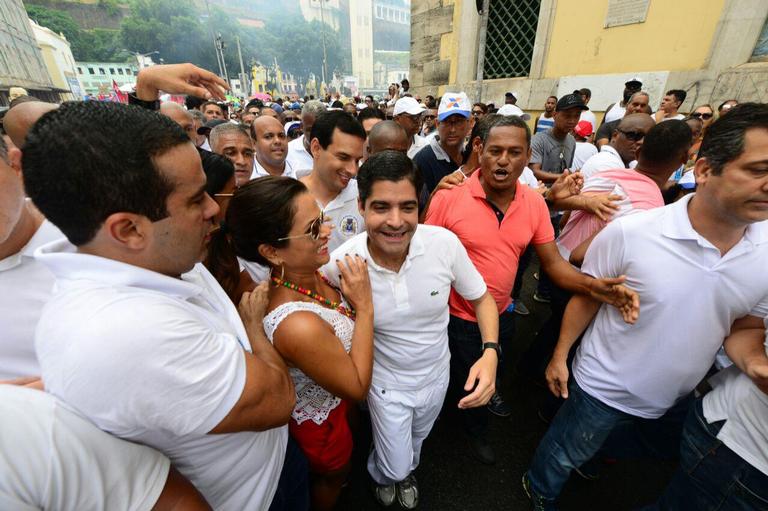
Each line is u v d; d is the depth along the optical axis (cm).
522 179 271
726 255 102
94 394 56
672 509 119
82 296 59
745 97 399
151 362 58
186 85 145
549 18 542
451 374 190
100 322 56
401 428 138
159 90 147
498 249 167
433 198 183
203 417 66
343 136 176
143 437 64
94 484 55
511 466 181
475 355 178
